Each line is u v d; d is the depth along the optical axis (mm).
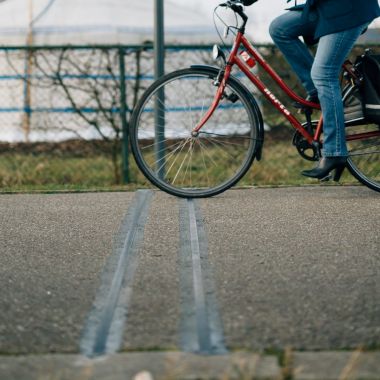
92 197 5727
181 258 3842
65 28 13734
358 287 3301
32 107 10195
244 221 4672
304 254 3881
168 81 5363
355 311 2975
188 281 3432
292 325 2820
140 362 2480
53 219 4859
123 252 3967
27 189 6543
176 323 2873
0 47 7441
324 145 5133
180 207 5180
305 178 7320
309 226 4508
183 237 4285
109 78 8430
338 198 5430
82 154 9352
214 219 4746
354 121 5266
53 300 3180
